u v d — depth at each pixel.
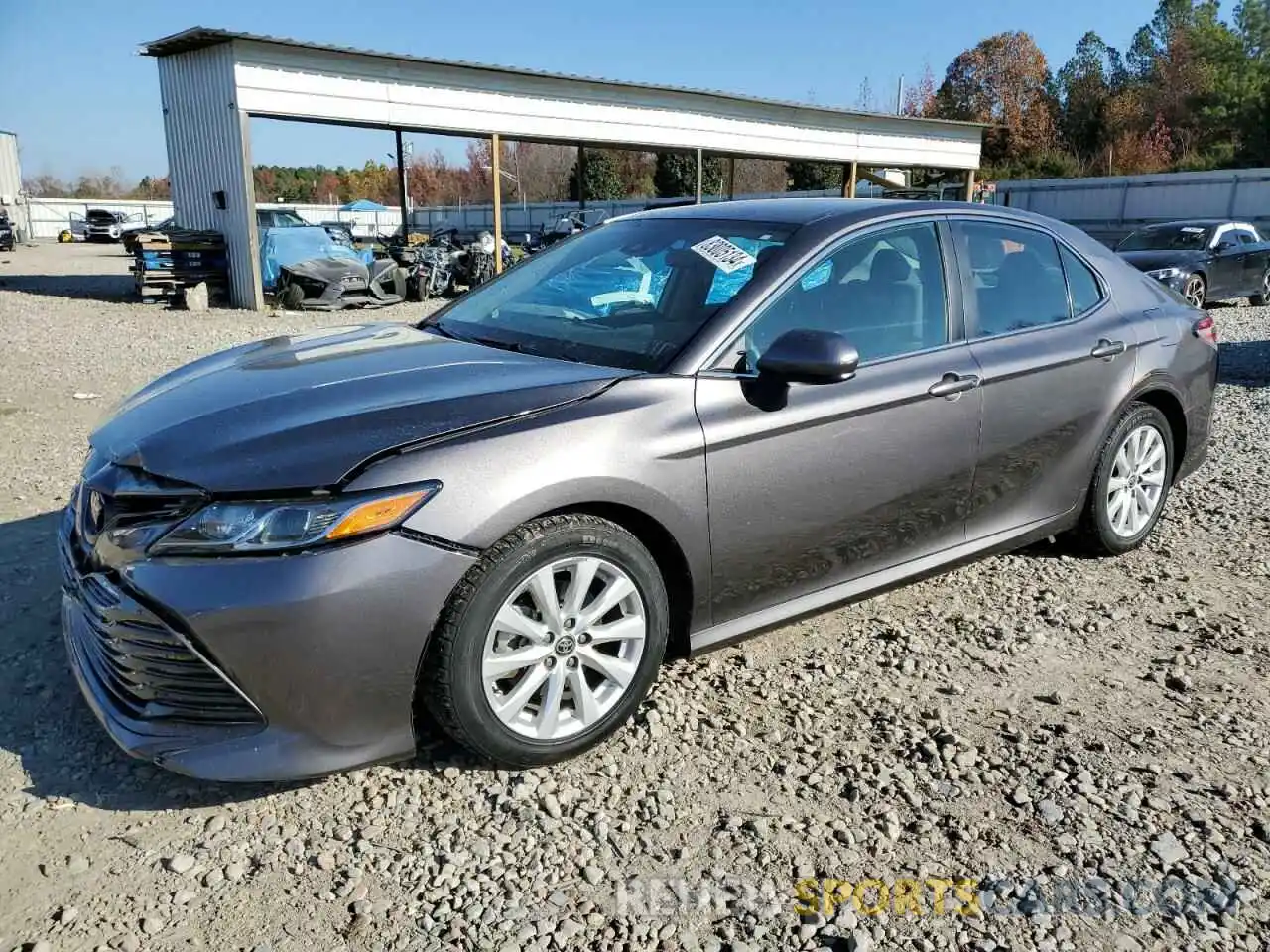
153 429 2.76
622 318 3.39
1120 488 4.45
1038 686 3.38
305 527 2.41
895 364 3.46
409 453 2.54
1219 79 59.72
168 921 2.23
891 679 3.40
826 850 2.51
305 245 17.94
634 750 2.94
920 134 28.39
